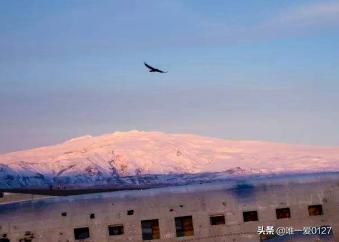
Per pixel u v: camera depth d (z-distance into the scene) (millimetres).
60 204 44156
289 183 44969
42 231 43625
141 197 44312
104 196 44469
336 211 44500
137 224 43750
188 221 44062
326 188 44781
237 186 44969
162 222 43812
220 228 43969
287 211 44469
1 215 43844
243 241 43938
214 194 44438
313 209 44594
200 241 43688
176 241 43688
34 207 44125
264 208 44281
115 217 43812
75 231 43719
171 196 44375
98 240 43562
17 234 43562
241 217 44125
